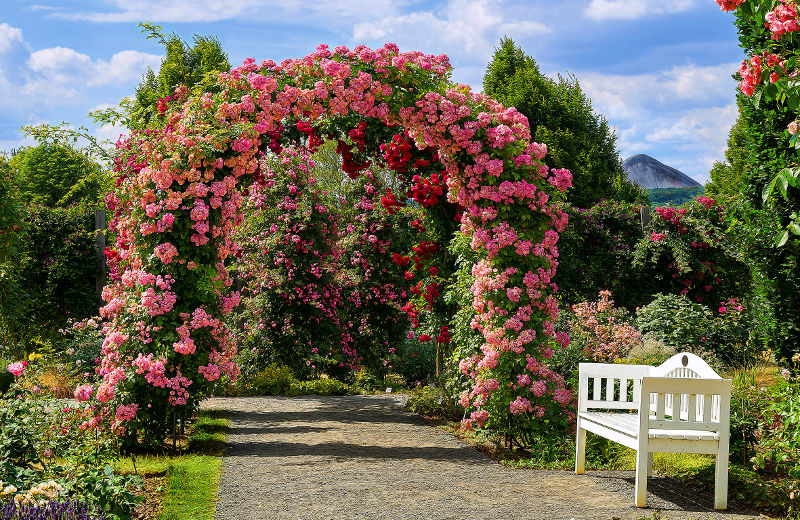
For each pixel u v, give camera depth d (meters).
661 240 11.28
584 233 11.75
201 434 6.48
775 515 3.98
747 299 10.62
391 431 6.91
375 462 5.36
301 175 12.34
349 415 8.08
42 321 10.77
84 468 4.02
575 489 4.56
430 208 7.70
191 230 5.87
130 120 6.69
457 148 6.35
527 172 6.27
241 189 6.50
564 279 11.55
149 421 5.68
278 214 12.11
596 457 5.54
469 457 5.65
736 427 5.10
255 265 12.04
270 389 10.38
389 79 6.46
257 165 6.31
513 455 5.80
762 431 5.00
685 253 11.12
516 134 6.32
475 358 6.46
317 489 4.43
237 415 8.06
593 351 8.37
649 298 11.71
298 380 11.45
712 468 4.66
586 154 20.33
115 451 5.39
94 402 5.54
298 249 11.95
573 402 6.55
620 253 11.66
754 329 8.59
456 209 7.53
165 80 17.34
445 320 7.82
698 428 4.14
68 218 11.02
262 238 12.04
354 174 7.54
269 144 6.49
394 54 6.52
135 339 5.69
